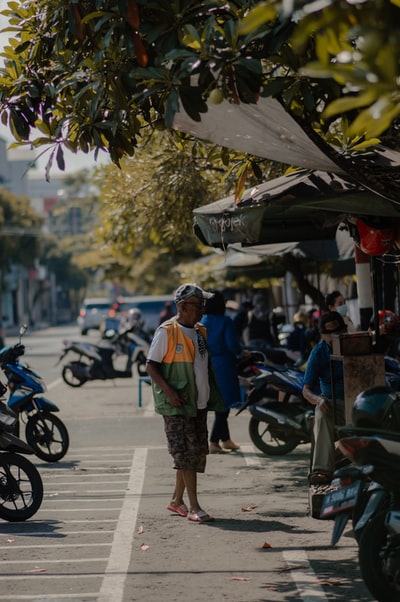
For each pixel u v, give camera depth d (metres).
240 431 19.16
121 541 10.10
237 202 10.33
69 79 9.54
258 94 8.13
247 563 9.13
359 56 4.49
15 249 106.44
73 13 8.95
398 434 7.41
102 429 20.19
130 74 8.09
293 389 15.34
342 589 8.19
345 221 11.72
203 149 12.58
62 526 10.90
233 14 8.19
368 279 16.47
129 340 33.81
